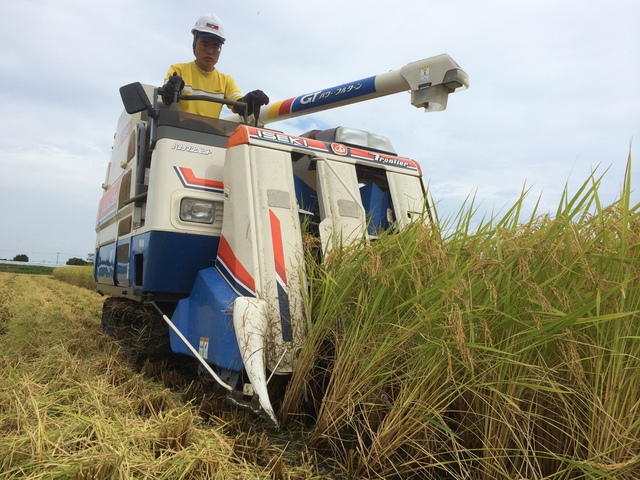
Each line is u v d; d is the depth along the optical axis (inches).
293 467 111.3
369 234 175.5
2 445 104.0
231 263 150.4
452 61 183.2
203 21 232.4
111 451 102.1
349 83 210.2
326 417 119.9
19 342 214.5
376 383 118.0
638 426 92.1
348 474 109.5
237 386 137.5
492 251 112.1
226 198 158.9
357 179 187.9
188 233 171.2
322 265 142.6
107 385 153.2
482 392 107.5
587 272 94.1
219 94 242.8
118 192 242.8
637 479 91.7
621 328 94.4
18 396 133.2
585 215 104.1
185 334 163.0
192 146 176.1
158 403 142.5
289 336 137.4
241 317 129.9
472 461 109.7
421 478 110.1
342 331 129.4
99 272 287.0
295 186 176.6
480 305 108.5
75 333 247.4
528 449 103.6
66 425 116.5
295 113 232.7
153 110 185.5
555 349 103.7
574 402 100.8
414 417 107.7
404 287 121.6
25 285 780.6
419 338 113.0
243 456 111.1
